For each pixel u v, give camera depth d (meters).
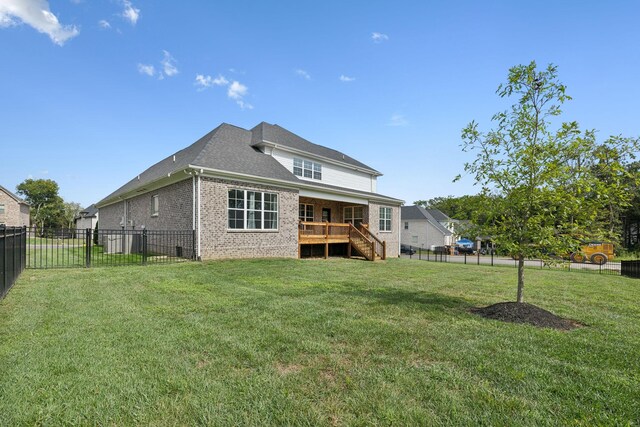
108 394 2.31
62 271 8.27
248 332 3.74
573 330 4.09
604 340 3.64
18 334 3.51
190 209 11.41
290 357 3.04
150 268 9.09
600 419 2.06
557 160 4.61
